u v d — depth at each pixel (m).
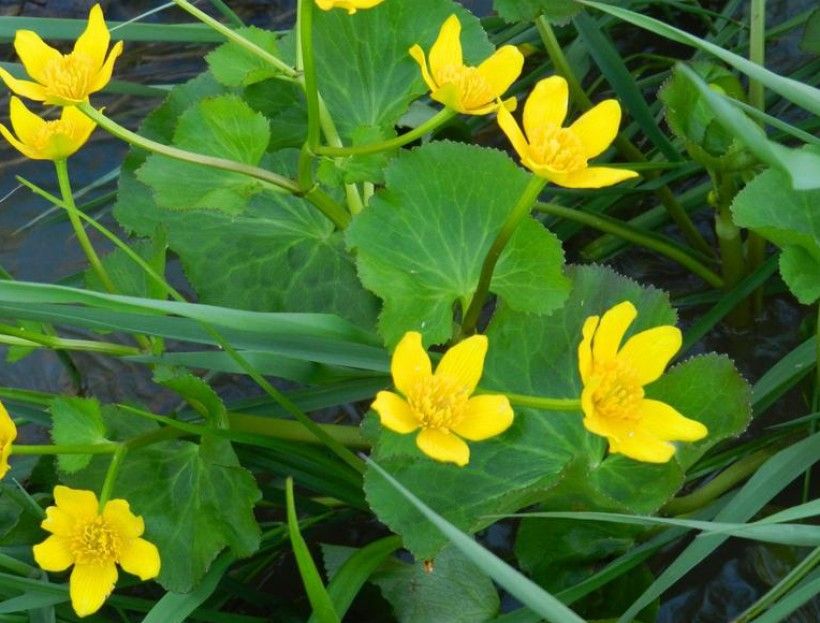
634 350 0.36
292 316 0.42
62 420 0.42
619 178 0.36
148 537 0.43
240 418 0.48
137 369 0.59
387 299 0.41
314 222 0.49
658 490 0.41
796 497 0.50
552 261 0.42
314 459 0.47
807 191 0.44
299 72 0.47
